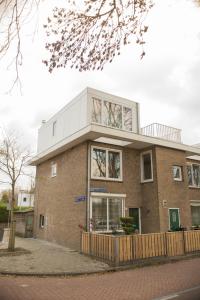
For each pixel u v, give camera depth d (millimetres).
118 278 8742
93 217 14312
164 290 7191
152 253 11406
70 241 14977
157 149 16297
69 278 8820
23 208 30438
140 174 16875
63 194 16797
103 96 16844
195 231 13445
